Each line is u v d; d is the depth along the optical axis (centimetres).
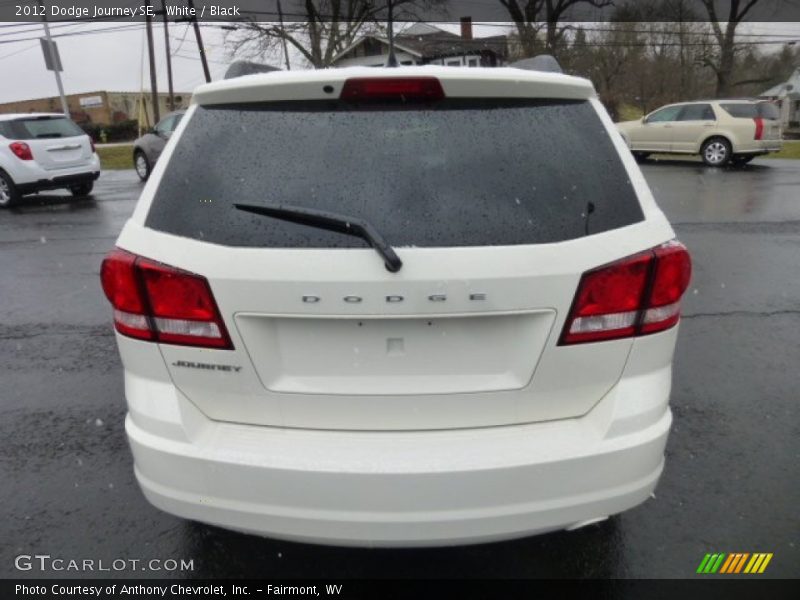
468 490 190
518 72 209
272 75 212
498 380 198
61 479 312
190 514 205
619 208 204
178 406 205
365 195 196
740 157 1714
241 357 198
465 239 191
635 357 204
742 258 713
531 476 192
